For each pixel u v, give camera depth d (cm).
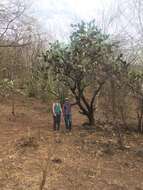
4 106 2803
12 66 3194
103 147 1575
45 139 1625
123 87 1819
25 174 1188
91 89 2306
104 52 1875
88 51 1908
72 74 1964
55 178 1179
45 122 2195
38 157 1361
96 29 1939
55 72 1998
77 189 1119
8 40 2003
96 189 1135
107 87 1873
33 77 3166
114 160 1430
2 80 2888
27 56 3328
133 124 2031
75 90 2188
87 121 2202
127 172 1312
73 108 2945
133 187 1178
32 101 3114
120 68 1794
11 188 1073
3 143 1530
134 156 1497
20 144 1498
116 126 1831
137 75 1791
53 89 2611
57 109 1873
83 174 1244
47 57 1977
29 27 2197
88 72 1922
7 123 2055
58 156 1399
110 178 1236
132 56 1880
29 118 2333
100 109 2148
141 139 1772
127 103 1905
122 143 1623
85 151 1505
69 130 1875
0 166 1244
